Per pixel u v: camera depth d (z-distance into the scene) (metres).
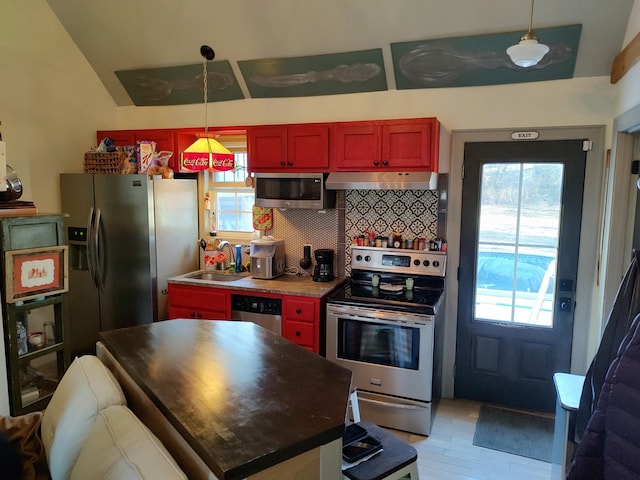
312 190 3.51
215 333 2.07
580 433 1.87
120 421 1.49
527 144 3.27
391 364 3.10
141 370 1.64
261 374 1.62
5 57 3.44
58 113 3.86
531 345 3.39
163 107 4.29
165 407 1.37
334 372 1.64
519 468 2.71
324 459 1.28
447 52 3.17
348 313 3.15
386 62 3.38
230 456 1.12
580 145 3.14
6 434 1.92
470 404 3.51
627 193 2.77
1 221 2.49
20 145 3.58
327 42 3.38
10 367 2.57
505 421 3.25
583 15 2.75
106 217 3.79
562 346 3.31
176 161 4.02
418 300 3.16
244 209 4.27
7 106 3.47
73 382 1.82
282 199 3.62
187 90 4.08
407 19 3.06
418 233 3.60
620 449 1.36
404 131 3.18
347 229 3.81
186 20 3.53
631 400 1.36
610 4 2.66
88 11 3.67
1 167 2.57
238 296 3.55
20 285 2.57
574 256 3.23
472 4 2.87
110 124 4.36
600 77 3.03
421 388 3.03
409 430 3.08
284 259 4.00
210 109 4.12
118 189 3.74
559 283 3.29
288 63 3.60
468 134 3.39
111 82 4.22
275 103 3.90
